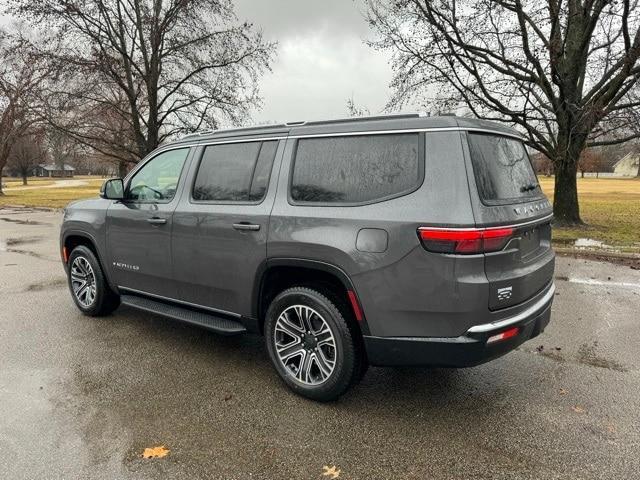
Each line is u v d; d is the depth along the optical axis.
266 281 3.59
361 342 3.20
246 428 3.01
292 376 3.46
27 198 29.22
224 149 3.95
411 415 3.17
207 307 4.00
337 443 2.84
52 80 18.05
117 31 18.67
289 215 3.33
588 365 4.00
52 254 9.52
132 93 18.88
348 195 3.12
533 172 3.70
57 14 16.80
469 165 2.80
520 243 3.04
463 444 2.83
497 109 12.82
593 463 2.65
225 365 3.98
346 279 3.03
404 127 3.00
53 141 20.05
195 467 2.61
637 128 11.94
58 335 4.67
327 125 3.37
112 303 5.20
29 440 2.85
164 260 4.24
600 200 24.56
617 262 8.36
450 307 2.73
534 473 2.57
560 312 5.48
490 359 2.87
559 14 11.73
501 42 12.55
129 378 3.71
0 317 5.24
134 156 20.23
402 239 2.82
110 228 4.75
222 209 3.75
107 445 2.81
